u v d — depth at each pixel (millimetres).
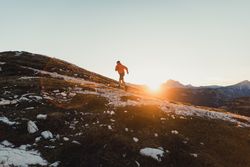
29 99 28250
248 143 25750
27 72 51969
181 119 27062
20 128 22250
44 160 18734
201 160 20797
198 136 24516
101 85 45938
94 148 19938
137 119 24906
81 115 25375
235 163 22031
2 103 27016
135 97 34062
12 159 18094
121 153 19703
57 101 28500
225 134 26266
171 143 22125
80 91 34656
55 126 22875
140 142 21344
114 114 25625
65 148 19750
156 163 19516
